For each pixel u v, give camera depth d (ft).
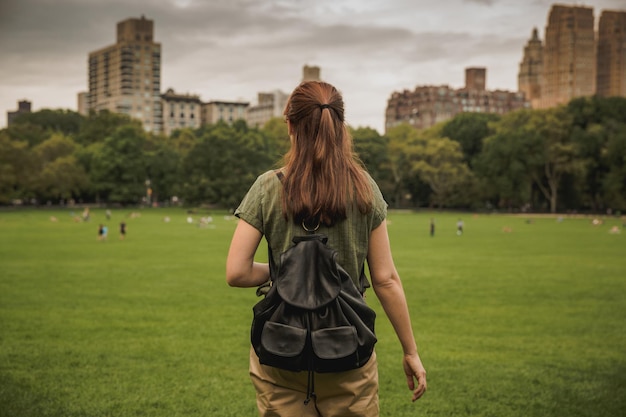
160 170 398.42
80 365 30.14
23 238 136.67
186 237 145.59
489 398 25.14
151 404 23.90
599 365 30.94
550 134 325.62
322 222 8.13
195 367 30.07
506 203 403.13
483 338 38.32
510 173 323.57
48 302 51.98
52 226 191.01
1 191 334.03
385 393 25.89
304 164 8.21
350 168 8.31
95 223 212.02
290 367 7.71
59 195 396.78
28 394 24.80
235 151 331.98
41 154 382.22
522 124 353.51
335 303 7.73
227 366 30.40
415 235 160.25
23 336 37.42
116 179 393.29
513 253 106.73
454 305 52.03
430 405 24.16
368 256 8.63
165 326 41.55
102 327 40.88
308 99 8.39
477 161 358.84
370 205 8.27
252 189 8.50
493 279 70.64
